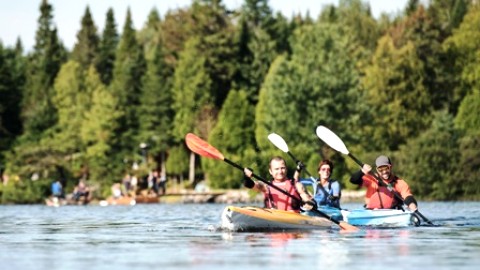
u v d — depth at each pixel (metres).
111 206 92.31
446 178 107.56
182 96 166.88
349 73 135.00
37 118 158.38
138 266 21.48
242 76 187.00
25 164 140.75
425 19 169.88
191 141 36.53
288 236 30.03
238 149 142.25
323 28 141.62
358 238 29.34
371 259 22.70
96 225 40.91
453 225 38.16
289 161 117.38
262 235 30.52
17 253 24.89
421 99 156.38
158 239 29.77
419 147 109.38
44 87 189.50
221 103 184.25
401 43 177.00
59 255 24.22
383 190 39.03
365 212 37.53
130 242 28.55
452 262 22.00
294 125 129.62
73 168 147.12
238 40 189.75
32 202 128.50
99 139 155.12
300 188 34.09
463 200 107.38
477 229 34.97
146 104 164.88
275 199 34.88
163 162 162.62
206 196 116.31
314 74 131.62
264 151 130.62
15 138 168.75
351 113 131.62
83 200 120.81
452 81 165.00
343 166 123.19
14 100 178.00
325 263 21.89
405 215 37.31
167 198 115.25
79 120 162.38
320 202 39.62
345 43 142.75
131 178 144.75
